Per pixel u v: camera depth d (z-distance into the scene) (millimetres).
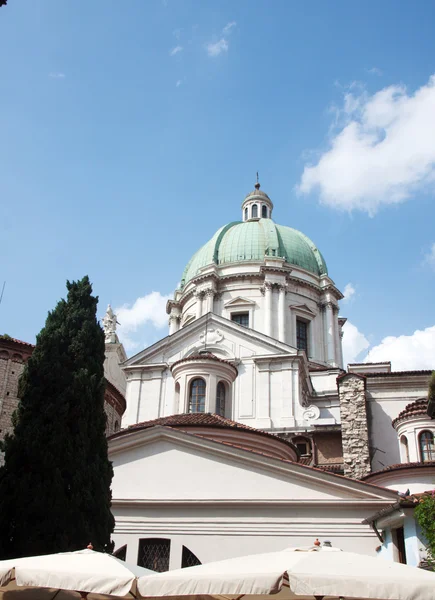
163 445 24141
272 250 57719
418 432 30453
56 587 10891
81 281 21938
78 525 17078
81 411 18766
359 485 22031
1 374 28344
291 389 41656
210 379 33281
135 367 44594
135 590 11078
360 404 34219
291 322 54906
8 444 18234
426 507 16703
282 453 28500
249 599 13188
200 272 57781
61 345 20016
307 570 10250
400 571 10289
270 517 21906
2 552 16531
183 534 22000
